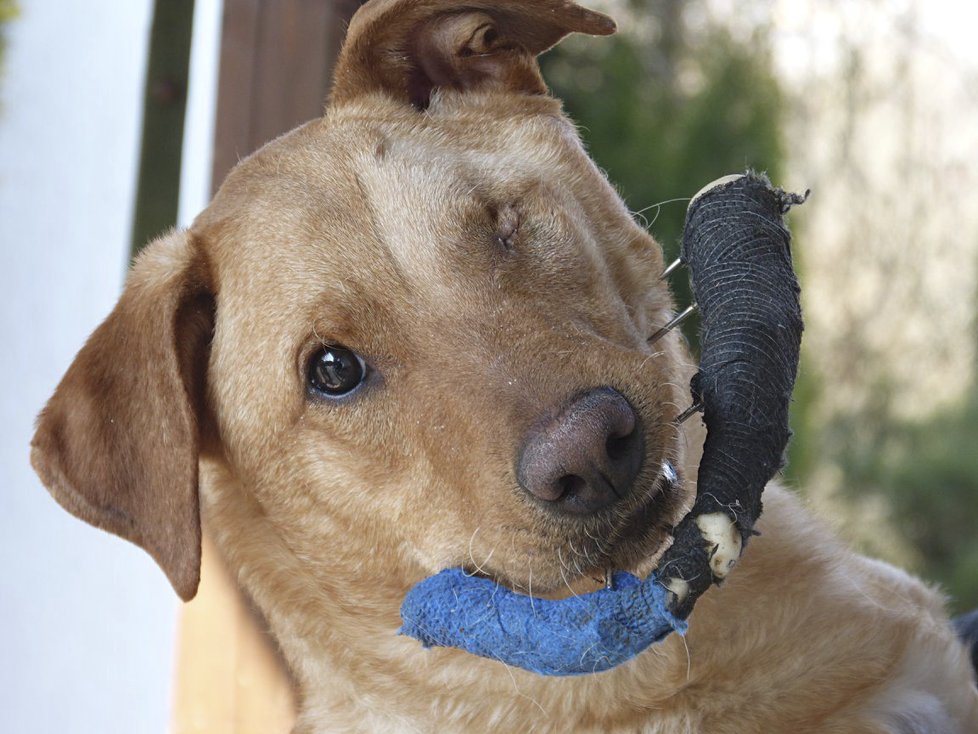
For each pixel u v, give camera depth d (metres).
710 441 0.67
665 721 0.74
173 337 0.76
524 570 0.69
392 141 0.78
